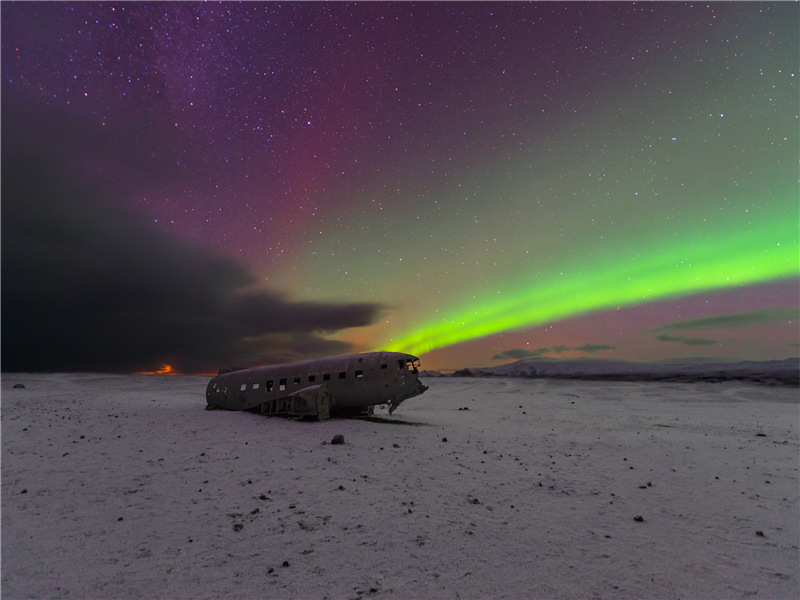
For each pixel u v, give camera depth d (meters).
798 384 54.28
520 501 9.70
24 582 5.61
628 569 6.54
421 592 5.71
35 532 7.17
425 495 9.84
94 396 35.41
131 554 6.55
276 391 22.53
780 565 6.74
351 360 22.11
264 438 16.19
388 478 11.15
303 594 5.58
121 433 16.27
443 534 7.68
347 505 9.02
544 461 13.89
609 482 11.46
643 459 14.37
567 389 55.81
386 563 6.52
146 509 8.45
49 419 19.34
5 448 13.12
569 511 9.12
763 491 10.76
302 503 9.06
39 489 9.34
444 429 20.09
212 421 19.69
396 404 21.88
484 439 17.72
